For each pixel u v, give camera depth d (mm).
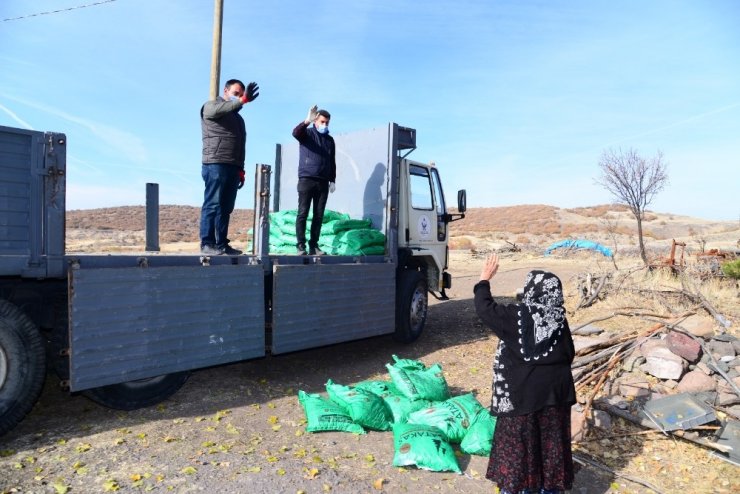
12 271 4199
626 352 6191
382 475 4035
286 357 7594
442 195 9711
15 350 4312
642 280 11906
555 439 3264
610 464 4414
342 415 4902
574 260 24750
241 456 4246
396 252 8141
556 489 3266
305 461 4203
